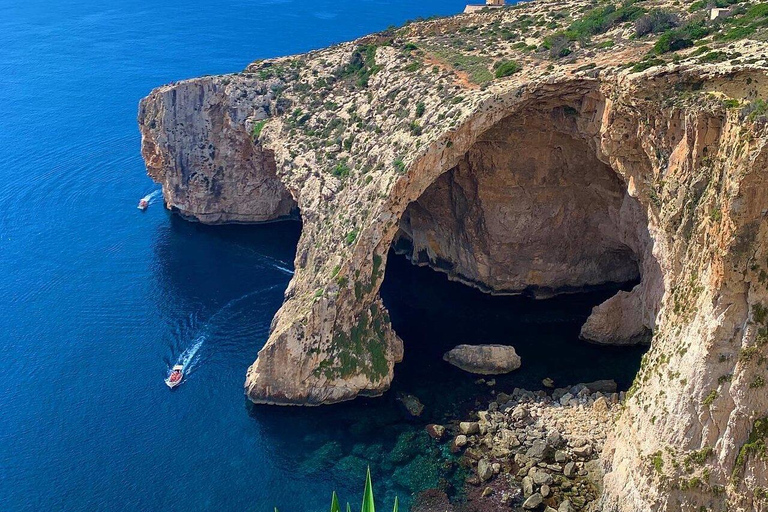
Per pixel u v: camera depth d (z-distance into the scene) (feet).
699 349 137.18
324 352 201.46
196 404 203.00
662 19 213.25
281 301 253.44
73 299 257.55
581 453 174.81
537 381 206.69
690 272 146.82
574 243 246.88
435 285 264.52
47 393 207.72
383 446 185.16
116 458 183.42
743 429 131.64
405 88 244.22
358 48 294.66
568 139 223.30
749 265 127.44
